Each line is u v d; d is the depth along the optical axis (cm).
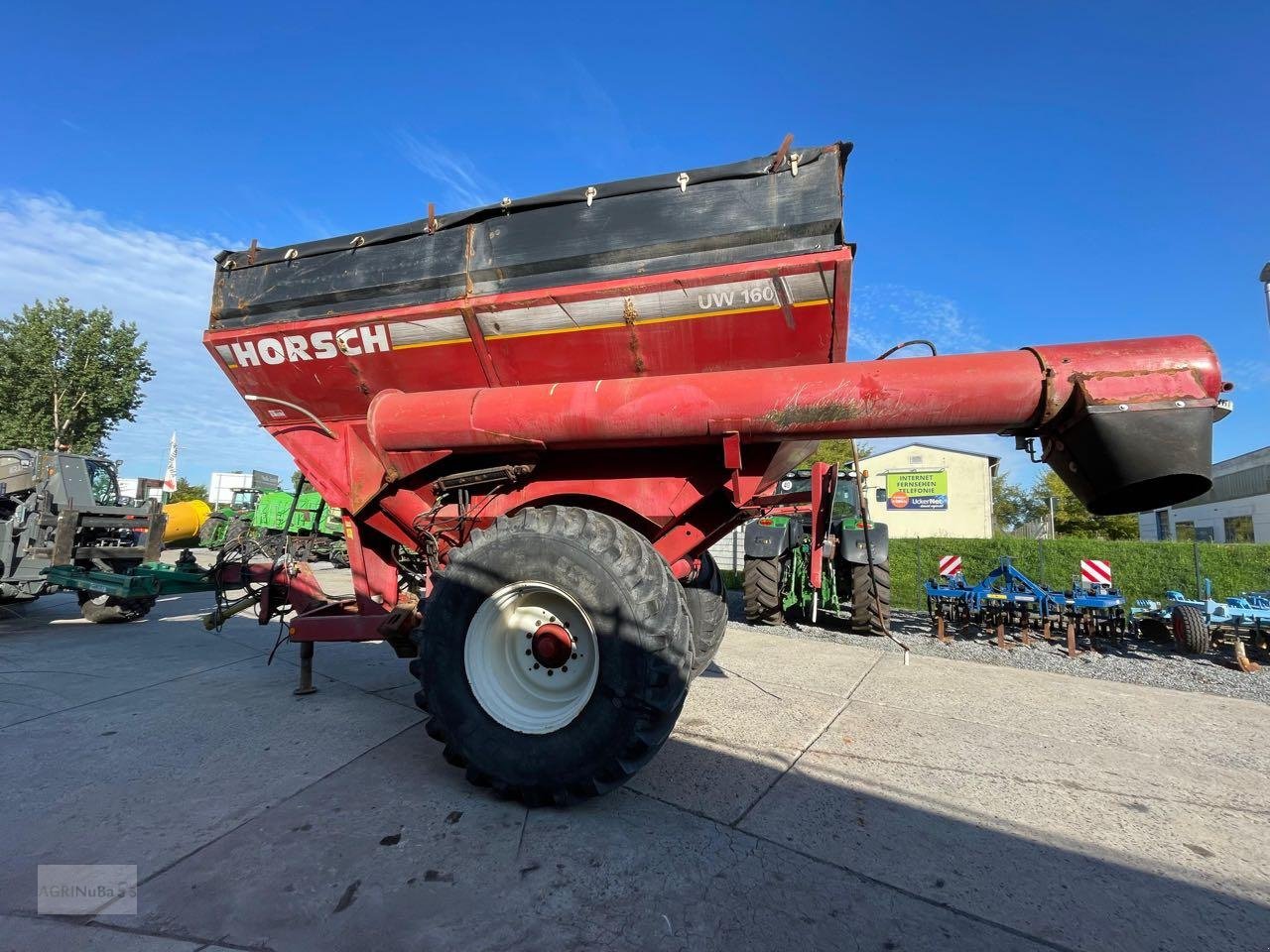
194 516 1081
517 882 225
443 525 367
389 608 409
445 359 347
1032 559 1095
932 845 262
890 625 902
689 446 312
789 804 295
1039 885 235
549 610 307
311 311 370
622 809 284
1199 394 240
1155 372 245
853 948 196
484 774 286
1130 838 274
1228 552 951
